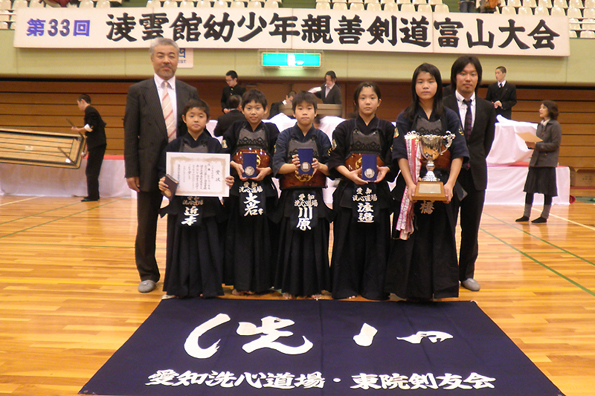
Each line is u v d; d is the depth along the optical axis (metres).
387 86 9.70
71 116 9.73
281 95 9.29
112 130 9.77
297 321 2.28
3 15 8.93
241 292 2.72
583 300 2.65
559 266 3.36
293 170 2.50
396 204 2.57
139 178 2.64
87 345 2.02
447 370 1.79
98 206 5.89
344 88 9.27
